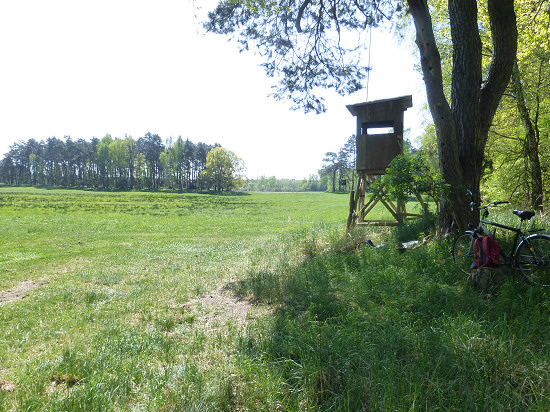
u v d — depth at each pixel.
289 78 10.79
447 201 6.86
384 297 4.75
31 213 32.56
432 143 15.24
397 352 3.38
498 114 13.84
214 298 6.66
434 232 7.68
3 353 4.32
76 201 54.19
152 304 6.47
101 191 102.75
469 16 6.50
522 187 13.51
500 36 6.43
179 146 119.06
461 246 5.80
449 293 4.50
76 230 20.78
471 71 6.57
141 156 127.06
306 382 3.02
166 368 3.49
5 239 16.66
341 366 3.18
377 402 2.61
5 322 5.61
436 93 6.64
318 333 3.95
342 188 121.25
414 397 2.55
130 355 4.05
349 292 5.14
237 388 3.15
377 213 21.53
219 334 4.44
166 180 127.62
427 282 4.95
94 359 3.90
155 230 21.66
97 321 5.55
